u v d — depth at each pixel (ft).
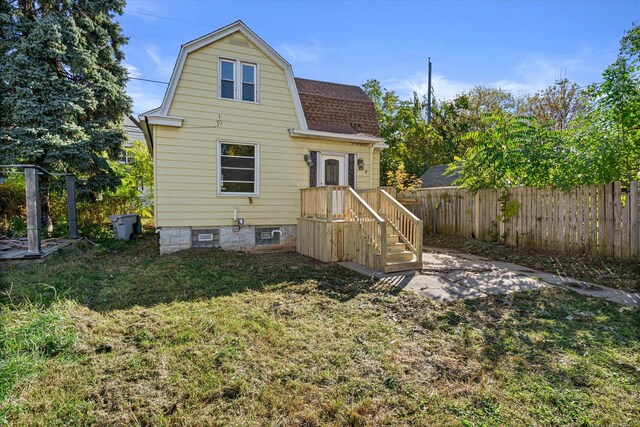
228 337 11.44
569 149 25.46
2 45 31.81
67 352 10.11
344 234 25.18
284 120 30.91
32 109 31.37
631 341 11.36
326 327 12.53
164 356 10.11
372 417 7.71
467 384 8.96
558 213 25.00
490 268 22.44
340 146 33.40
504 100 91.35
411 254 22.98
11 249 24.25
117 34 40.19
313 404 8.14
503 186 29.45
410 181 57.72
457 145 74.59
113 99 37.73
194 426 7.36
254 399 8.29
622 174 22.50
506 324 12.96
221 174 28.99
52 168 33.24
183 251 26.94
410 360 10.15
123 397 8.25
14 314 11.90
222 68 28.73
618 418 7.55
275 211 30.86
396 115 71.87
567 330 12.34
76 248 26.81
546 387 8.78
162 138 26.84
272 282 18.53
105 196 43.68
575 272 20.67
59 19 33.01
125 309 13.96
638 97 21.70
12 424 7.27
